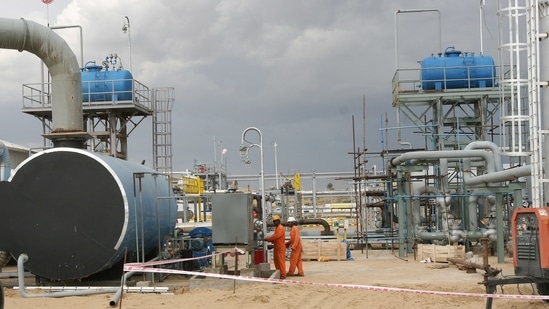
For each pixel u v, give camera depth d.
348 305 15.48
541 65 17.94
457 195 28.55
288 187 39.62
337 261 28.28
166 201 22.64
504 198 32.50
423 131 34.22
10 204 18.17
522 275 14.07
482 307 14.89
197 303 15.75
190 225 29.83
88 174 18.03
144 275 19.02
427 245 27.30
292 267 22.27
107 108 34.09
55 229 18.03
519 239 14.20
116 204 17.92
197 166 52.69
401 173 31.16
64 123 20.55
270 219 34.31
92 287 17.91
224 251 19.00
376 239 32.28
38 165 18.16
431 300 16.08
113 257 17.92
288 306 15.27
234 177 58.00
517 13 20.23
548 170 17.64
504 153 18.64
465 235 28.53
